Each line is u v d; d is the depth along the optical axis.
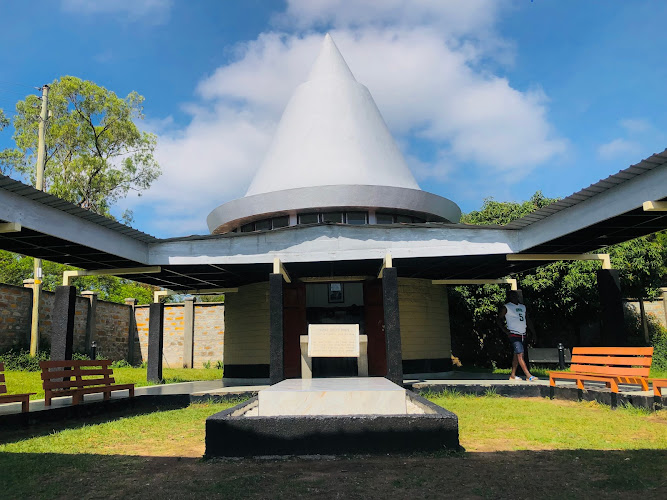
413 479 4.21
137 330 23.44
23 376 13.62
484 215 19.27
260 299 13.14
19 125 25.36
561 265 16.64
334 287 15.95
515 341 10.57
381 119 15.28
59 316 9.48
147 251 10.20
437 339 13.49
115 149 27.17
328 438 5.11
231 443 5.11
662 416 6.65
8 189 7.16
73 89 25.27
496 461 4.77
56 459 5.15
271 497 3.83
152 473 4.59
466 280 13.45
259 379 12.81
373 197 11.92
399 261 10.78
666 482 3.99
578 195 7.99
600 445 5.33
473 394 9.66
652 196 7.01
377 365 11.95
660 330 18.64
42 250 9.19
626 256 16.83
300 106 14.77
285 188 13.23
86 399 8.92
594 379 8.00
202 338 22.44
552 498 3.70
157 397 9.63
